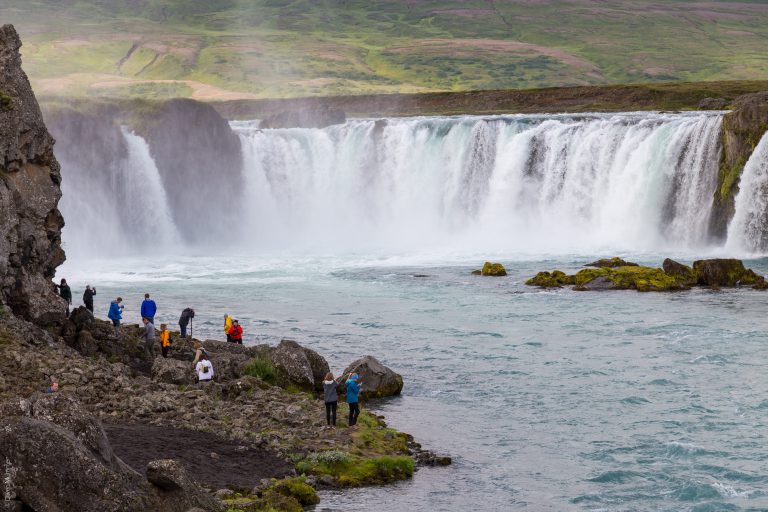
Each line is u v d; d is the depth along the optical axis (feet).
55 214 168.04
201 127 372.58
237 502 92.84
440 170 379.55
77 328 160.35
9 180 156.46
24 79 165.78
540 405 142.20
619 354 171.83
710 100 501.15
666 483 111.75
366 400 145.07
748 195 300.61
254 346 166.91
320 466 109.60
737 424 132.36
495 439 126.82
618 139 342.64
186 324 178.81
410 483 109.40
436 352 176.14
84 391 126.62
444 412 138.92
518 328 195.11
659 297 224.94
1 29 165.78
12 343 138.41
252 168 389.19
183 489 85.97
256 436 115.75
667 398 145.07
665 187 327.67
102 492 81.51
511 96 608.19
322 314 214.07
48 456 80.94
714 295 226.58
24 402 85.51
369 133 392.68
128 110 371.76
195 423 119.55
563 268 273.33
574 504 105.29
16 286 155.74
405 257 310.45
